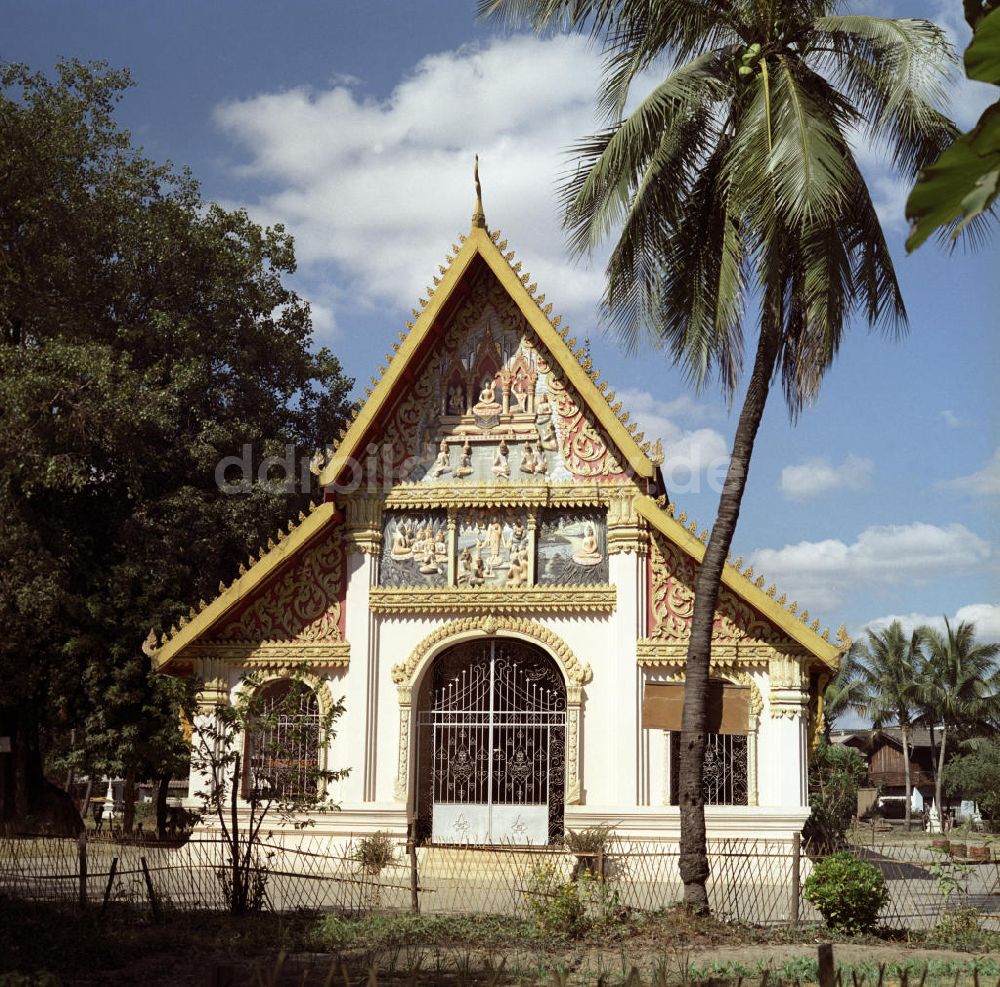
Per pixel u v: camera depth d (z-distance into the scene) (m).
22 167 35.59
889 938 17.16
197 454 37.12
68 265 37.19
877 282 19.33
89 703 34.12
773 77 18.52
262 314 42.84
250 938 16.16
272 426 42.12
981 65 3.24
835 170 16.92
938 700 89.50
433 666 26.41
